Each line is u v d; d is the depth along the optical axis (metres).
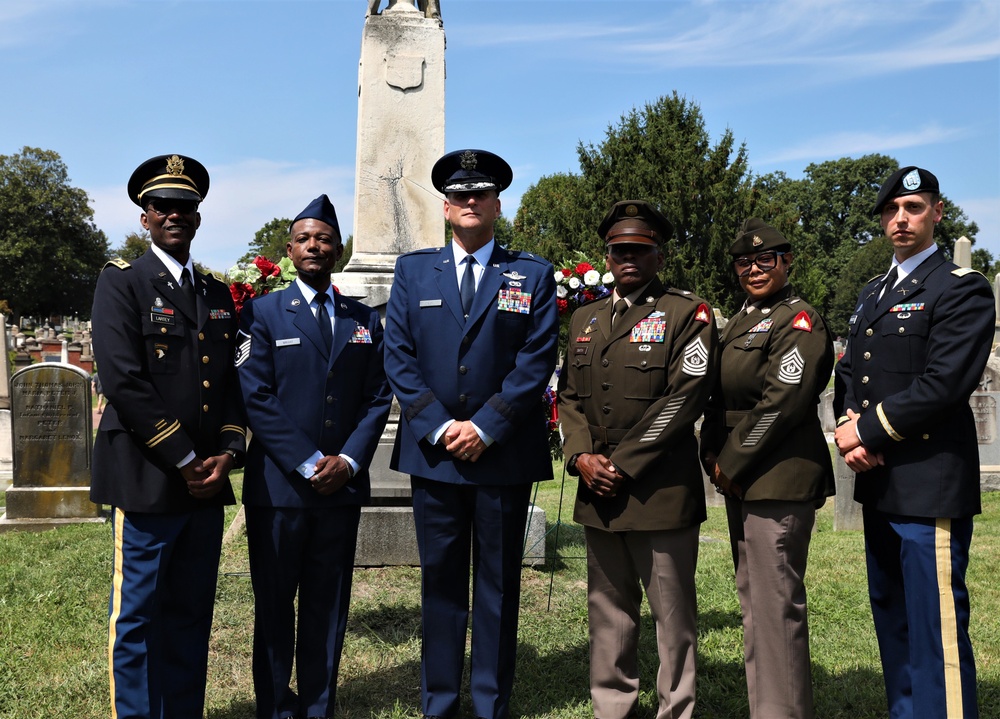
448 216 3.58
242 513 7.34
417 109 6.22
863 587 5.45
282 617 3.41
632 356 3.36
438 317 3.49
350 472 3.43
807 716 3.21
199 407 3.25
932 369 2.93
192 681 3.30
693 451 3.38
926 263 3.13
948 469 2.98
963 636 2.98
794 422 3.17
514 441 3.46
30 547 6.54
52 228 58.47
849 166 57.41
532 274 3.59
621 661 3.47
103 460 3.20
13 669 3.99
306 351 3.49
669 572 3.30
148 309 3.19
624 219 3.41
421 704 3.56
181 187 3.27
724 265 24.44
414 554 5.59
